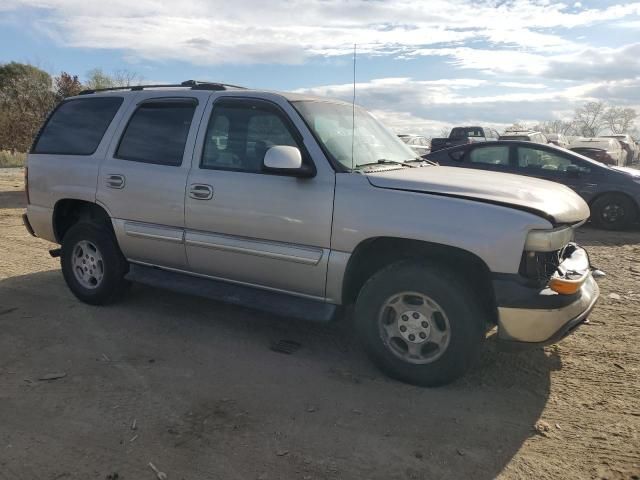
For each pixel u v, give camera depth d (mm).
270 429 3139
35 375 3789
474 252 3318
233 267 4277
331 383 3717
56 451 2918
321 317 3885
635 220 9391
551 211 3363
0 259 6922
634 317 4949
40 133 5543
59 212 5344
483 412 3352
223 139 4324
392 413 3328
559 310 3279
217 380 3744
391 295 3619
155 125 4746
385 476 2736
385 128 4945
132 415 3279
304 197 3850
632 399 3508
